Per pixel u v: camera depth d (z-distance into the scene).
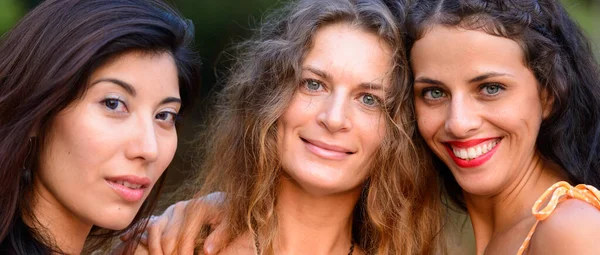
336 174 3.45
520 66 3.23
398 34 3.46
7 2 8.52
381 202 3.64
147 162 2.94
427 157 3.69
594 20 8.66
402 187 3.64
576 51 3.44
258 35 3.92
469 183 3.37
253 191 3.62
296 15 3.54
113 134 2.85
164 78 2.99
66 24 2.81
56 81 2.75
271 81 3.57
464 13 3.22
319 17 3.45
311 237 3.66
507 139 3.30
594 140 3.42
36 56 2.80
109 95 2.85
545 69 3.27
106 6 2.87
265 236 3.62
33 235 2.87
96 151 2.84
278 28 3.68
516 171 3.35
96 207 2.89
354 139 3.45
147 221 3.45
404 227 3.67
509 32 3.19
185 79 3.20
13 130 2.77
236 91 3.78
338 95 3.40
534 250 3.01
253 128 3.63
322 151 3.44
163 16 3.00
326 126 3.39
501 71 3.20
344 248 3.74
